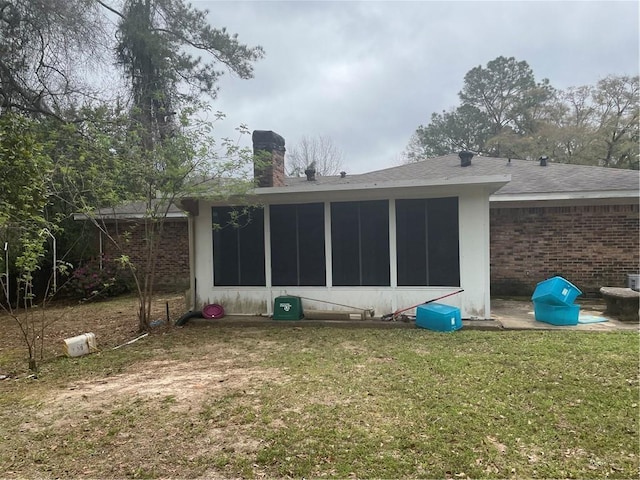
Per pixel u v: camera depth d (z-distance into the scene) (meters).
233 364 5.13
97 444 3.15
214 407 3.77
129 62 14.08
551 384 4.05
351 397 3.89
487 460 2.75
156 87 14.02
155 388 4.36
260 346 5.97
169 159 6.45
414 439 3.05
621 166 22.88
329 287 7.70
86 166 6.84
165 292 12.28
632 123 22.31
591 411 3.44
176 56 14.66
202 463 2.82
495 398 3.76
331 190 7.24
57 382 4.71
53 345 6.62
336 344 5.94
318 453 2.89
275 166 9.30
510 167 11.64
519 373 4.40
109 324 8.09
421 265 7.31
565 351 5.11
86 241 12.27
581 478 2.53
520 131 30.89
